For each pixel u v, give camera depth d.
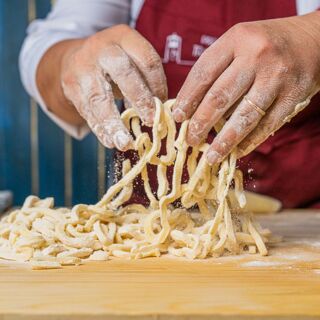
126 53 1.08
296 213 1.57
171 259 1.04
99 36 1.14
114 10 1.66
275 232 1.30
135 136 1.10
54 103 1.48
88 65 1.11
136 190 1.28
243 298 0.82
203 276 0.94
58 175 2.38
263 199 1.57
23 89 2.35
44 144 2.37
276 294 0.84
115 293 0.84
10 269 0.97
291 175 1.59
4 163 2.38
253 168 1.59
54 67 1.42
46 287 0.87
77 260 1.00
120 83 1.06
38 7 2.32
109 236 1.08
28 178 2.39
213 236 1.07
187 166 1.11
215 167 1.09
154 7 1.62
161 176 1.09
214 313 0.76
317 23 1.04
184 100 1.01
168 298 0.82
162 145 1.20
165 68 1.62
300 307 0.78
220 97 0.99
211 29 1.60
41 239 1.05
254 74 0.98
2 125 2.36
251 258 1.05
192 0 1.60
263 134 1.03
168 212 1.10
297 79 0.99
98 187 2.09
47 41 1.54
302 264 1.01
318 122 1.57
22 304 0.79
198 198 1.10
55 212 1.14
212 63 0.99
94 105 1.09
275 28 1.01
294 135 1.56
